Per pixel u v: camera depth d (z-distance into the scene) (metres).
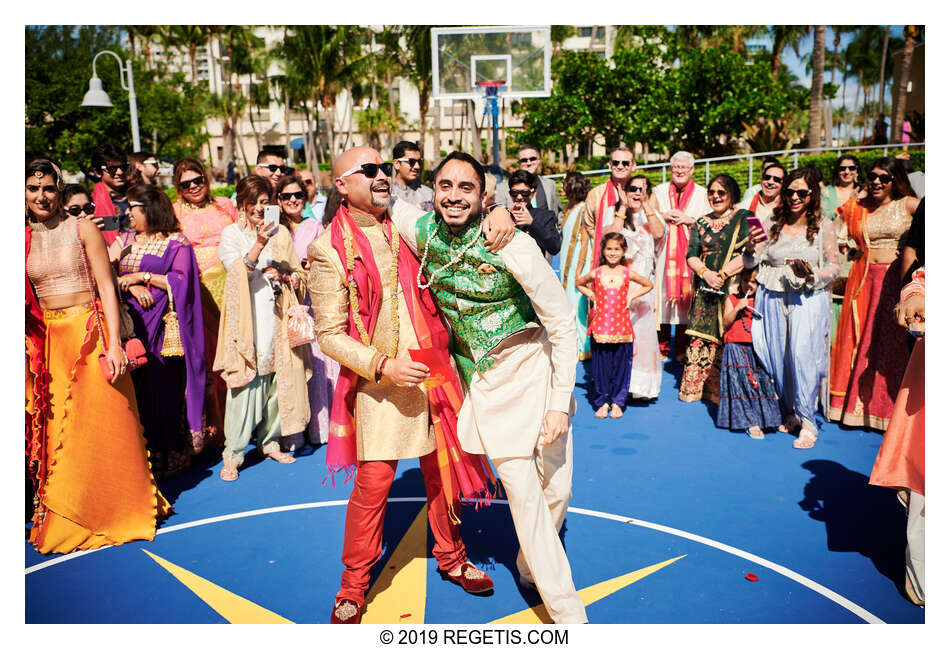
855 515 4.20
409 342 3.19
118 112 28.75
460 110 46.44
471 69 13.20
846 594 3.39
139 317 4.77
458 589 3.51
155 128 31.50
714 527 4.08
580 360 7.91
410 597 3.44
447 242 3.01
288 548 3.96
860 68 48.81
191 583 3.61
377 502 3.20
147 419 4.87
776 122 28.27
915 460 3.22
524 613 3.29
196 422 4.92
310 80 41.78
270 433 5.23
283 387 5.09
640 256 6.14
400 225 3.20
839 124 63.31
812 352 5.26
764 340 5.46
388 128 44.03
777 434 5.60
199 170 5.45
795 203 5.21
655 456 5.17
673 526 4.10
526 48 13.07
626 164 6.55
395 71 41.91
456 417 3.21
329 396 5.61
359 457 3.16
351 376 3.20
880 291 5.52
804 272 5.19
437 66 13.22
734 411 5.61
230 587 3.57
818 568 3.63
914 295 3.23
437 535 3.51
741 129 28.00
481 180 2.94
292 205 5.50
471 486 3.24
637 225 6.18
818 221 5.20
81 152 28.31
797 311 5.27
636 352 6.28
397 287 3.18
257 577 3.66
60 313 3.91
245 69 44.06
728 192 5.88
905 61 27.17
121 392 4.04
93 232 3.89
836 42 44.03
